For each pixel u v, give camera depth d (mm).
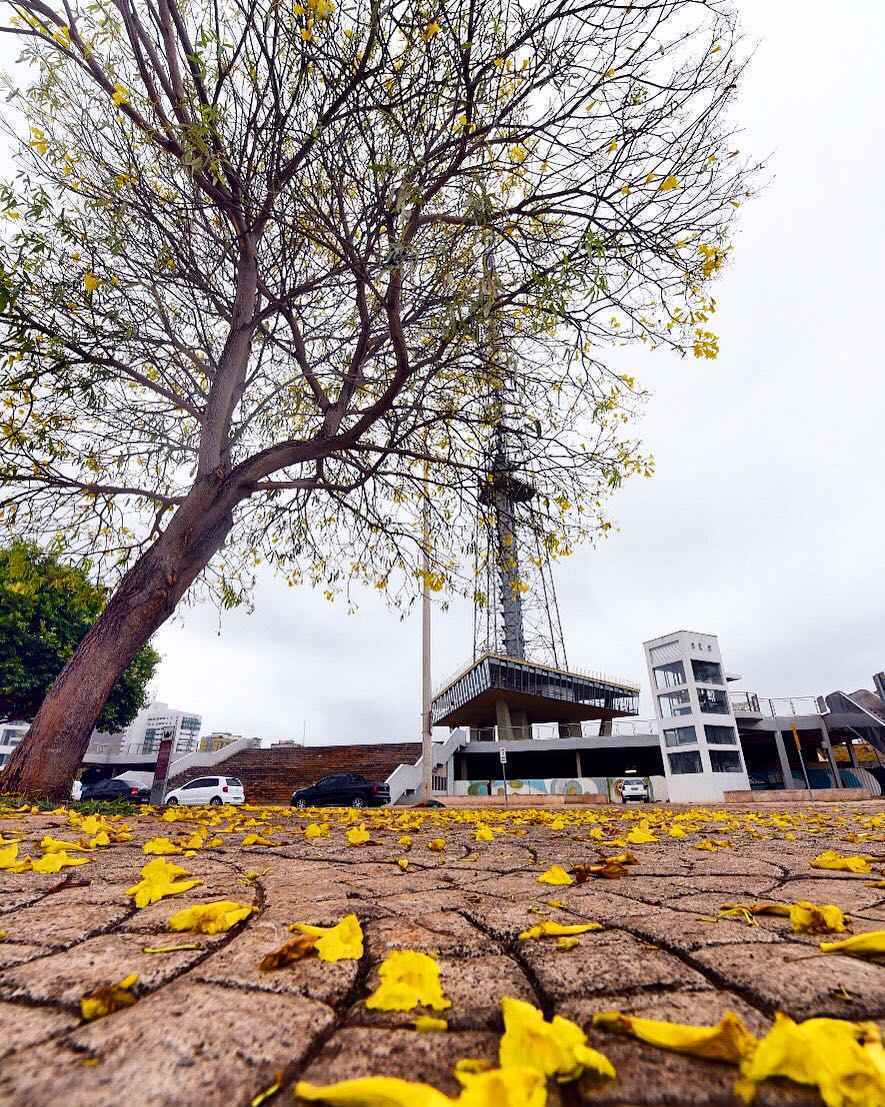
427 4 3703
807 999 876
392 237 4445
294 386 7625
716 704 27281
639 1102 596
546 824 4902
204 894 1697
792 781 27438
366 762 23484
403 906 1545
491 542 7383
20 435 5523
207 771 23609
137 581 5629
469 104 4070
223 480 6188
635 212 4473
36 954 1118
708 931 1277
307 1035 769
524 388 6031
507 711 34438
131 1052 708
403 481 7879
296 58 3951
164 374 6965
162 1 4492
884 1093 564
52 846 2508
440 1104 524
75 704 5109
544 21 3742
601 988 937
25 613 18234
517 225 4562
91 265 5340
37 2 3934
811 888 1826
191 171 4293
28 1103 584
